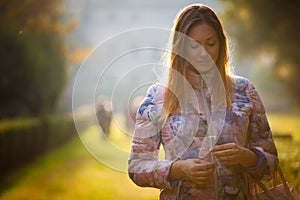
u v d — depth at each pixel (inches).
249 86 133.0
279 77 1384.1
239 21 753.0
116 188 558.9
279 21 681.0
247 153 123.4
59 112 1571.1
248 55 827.4
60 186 598.2
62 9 901.8
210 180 125.9
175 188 126.6
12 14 783.1
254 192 136.2
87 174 698.8
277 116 1654.8
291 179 210.8
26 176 703.1
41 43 1184.2
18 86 1127.6
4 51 1053.2
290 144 325.1
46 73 1243.8
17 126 791.1
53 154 1012.5
